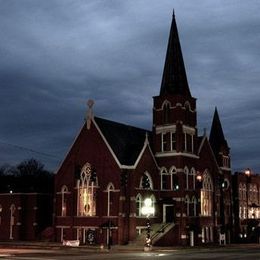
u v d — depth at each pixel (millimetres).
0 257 43438
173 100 77688
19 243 73562
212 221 81938
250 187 107812
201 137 85812
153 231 70938
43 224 85500
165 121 78312
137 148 77250
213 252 55594
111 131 76688
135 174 72188
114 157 72062
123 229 69625
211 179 83562
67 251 56219
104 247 63719
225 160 94875
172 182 75812
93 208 73500
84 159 75688
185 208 74875
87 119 76438
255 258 42906
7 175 154000
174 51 81562
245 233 99000
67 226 75938
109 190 71938
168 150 77125
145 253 52906
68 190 77000
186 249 62375
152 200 75125
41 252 53000
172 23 83625
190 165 77875
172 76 80062
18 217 84938
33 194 85688
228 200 92625
